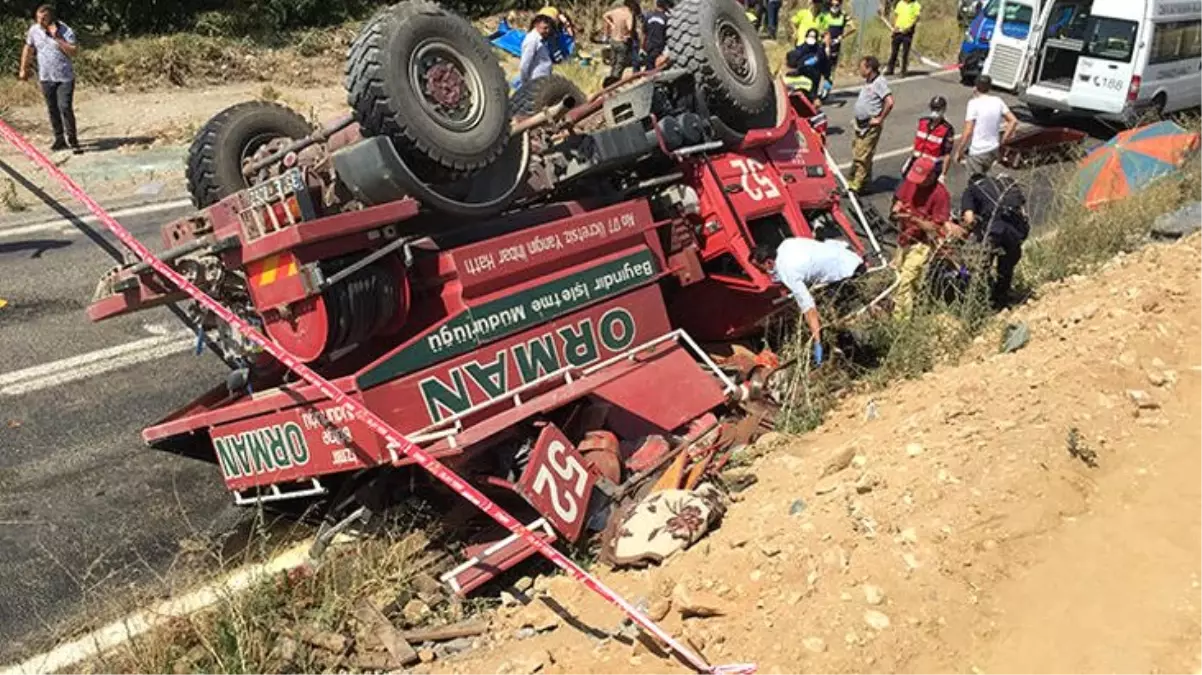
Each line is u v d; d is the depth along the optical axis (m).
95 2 20.94
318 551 5.55
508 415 5.29
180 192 12.51
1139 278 7.09
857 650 3.81
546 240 5.91
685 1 7.14
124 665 4.59
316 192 5.25
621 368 6.15
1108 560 4.14
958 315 7.67
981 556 4.18
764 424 6.47
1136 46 16.11
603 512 5.46
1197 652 3.62
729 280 7.17
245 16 22.27
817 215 7.91
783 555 4.38
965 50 21.14
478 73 5.46
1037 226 10.86
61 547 5.72
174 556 5.64
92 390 7.45
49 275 9.58
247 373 5.84
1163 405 5.20
